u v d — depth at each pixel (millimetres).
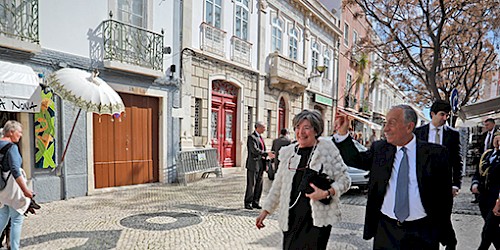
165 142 9438
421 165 2482
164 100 9406
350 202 7496
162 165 9391
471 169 12695
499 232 3689
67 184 7234
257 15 13617
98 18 7770
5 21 6156
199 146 10836
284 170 2736
